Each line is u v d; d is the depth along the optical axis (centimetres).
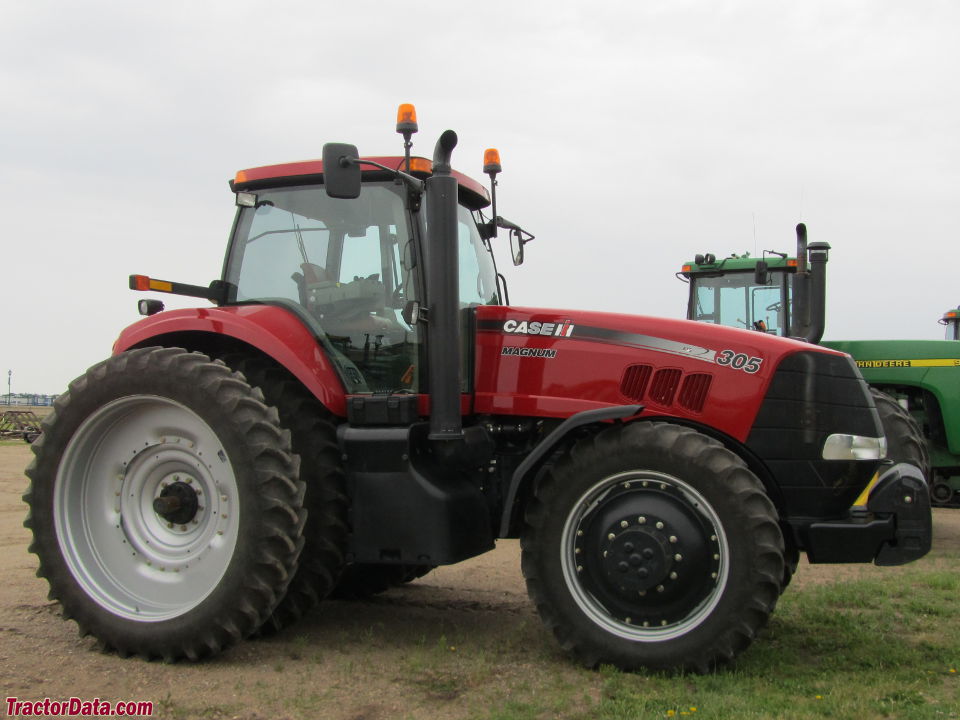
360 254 412
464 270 446
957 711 298
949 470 766
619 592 348
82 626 372
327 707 307
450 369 377
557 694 320
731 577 333
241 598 353
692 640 336
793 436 364
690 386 377
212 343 434
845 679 335
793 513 365
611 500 357
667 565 341
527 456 398
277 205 432
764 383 369
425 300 395
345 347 405
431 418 378
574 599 355
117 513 392
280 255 427
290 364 391
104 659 362
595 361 392
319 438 388
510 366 406
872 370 767
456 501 376
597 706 305
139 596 379
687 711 296
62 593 377
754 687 324
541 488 365
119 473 394
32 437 2031
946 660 362
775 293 888
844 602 471
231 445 361
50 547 382
